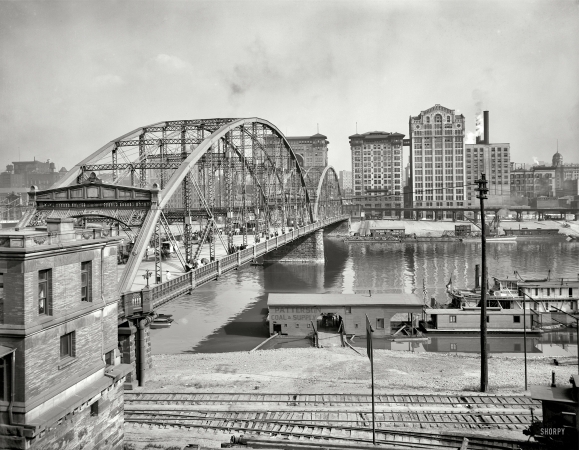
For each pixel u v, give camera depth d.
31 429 21.59
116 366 29.19
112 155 64.75
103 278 28.19
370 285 102.44
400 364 50.25
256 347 60.16
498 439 28.95
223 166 71.88
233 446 29.00
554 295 72.06
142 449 29.05
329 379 44.56
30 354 22.22
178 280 46.97
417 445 29.02
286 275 118.31
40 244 23.19
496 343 63.47
